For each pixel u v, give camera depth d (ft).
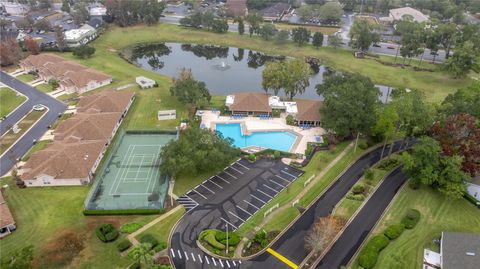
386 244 251.60
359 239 260.42
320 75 593.42
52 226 268.21
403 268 236.02
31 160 324.19
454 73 524.52
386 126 332.80
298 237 261.24
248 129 399.03
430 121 326.24
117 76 540.11
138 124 408.26
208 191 305.94
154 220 274.98
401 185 315.58
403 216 280.92
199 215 280.10
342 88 373.20
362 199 296.92
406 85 533.96
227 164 331.16
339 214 282.77
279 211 285.02
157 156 354.13
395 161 344.08
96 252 246.68
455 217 279.90
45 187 311.06
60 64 524.11
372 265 234.38
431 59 617.62
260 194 303.27
